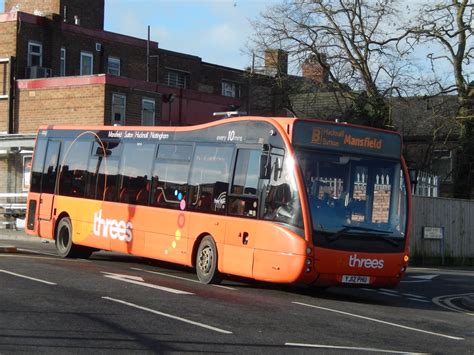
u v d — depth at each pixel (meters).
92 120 28.52
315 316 10.35
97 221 16.30
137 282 12.62
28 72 31.58
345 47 33.50
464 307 13.72
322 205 11.88
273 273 11.89
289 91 36.00
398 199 12.62
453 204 27.67
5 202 29.89
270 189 12.21
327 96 38.22
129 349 7.41
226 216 13.05
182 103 32.53
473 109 33.44
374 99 33.53
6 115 30.88
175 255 14.13
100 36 36.25
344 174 12.21
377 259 12.07
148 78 37.16
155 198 14.91
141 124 30.09
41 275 12.68
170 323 8.91
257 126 12.84
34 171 18.72
